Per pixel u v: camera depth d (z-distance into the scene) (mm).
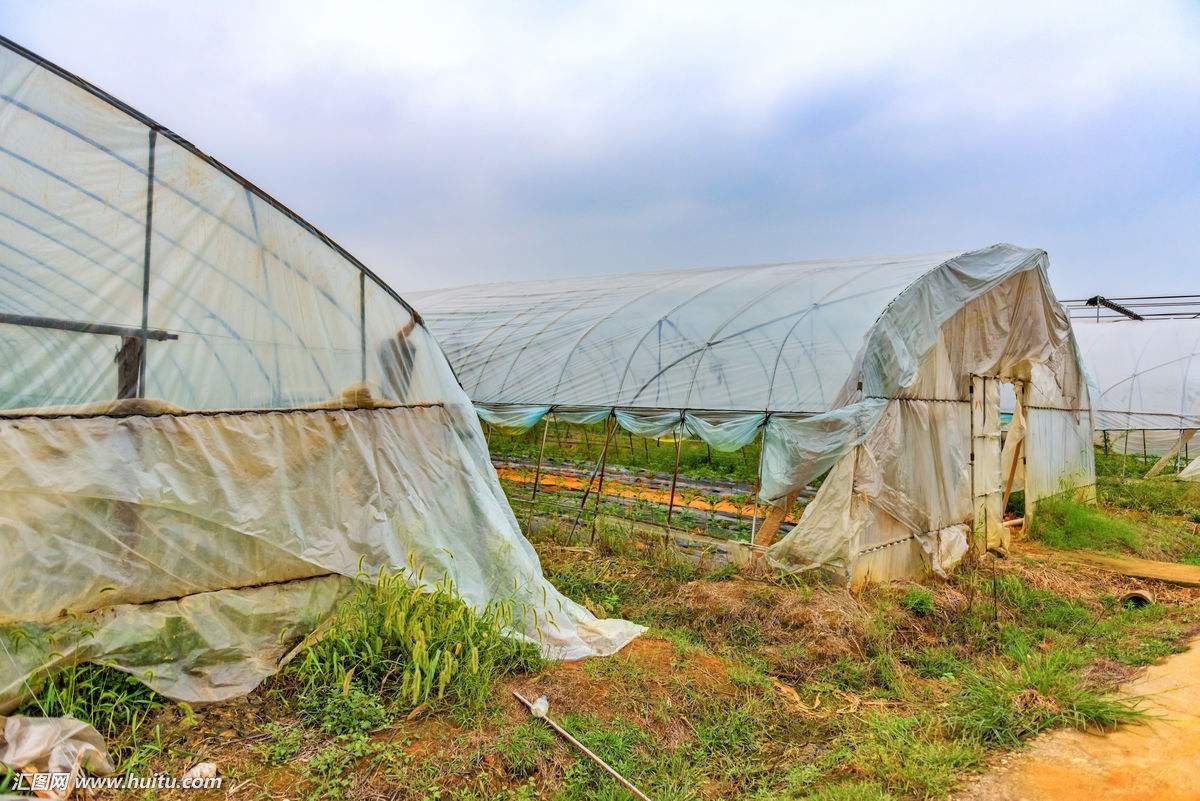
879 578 8875
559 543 10531
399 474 6496
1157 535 12859
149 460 4852
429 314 17359
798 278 11586
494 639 5848
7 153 4562
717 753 5074
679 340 10992
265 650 5367
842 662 6711
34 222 4633
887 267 10648
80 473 4508
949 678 6559
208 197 5461
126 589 4746
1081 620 8234
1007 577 9727
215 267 5461
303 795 4062
